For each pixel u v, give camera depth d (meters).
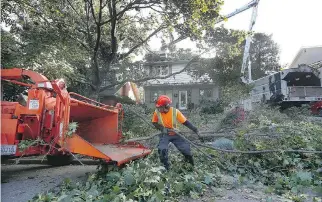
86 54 14.19
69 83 12.48
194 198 4.28
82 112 6.14
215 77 17.84
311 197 4.43
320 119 12.49
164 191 4.21
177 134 5.54
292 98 20.98
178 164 5.76
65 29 13.05
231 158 6.27
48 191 4.48
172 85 30.17
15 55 9.84
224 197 4.36
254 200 4.23
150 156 6.07
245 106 16.75
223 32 15.27
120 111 7.10
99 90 14.23
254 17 18.38
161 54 19.53
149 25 16.67
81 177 5.75
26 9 12.11
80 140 4.92
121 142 6.68
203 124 10.62
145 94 30.94
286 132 7.21
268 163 6.19
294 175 5.35
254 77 37.03
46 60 10.35
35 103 5.44
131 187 4.11
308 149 6.43
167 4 12.88
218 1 12.47
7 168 6.89
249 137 6.70
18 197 4.39
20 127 5.24
